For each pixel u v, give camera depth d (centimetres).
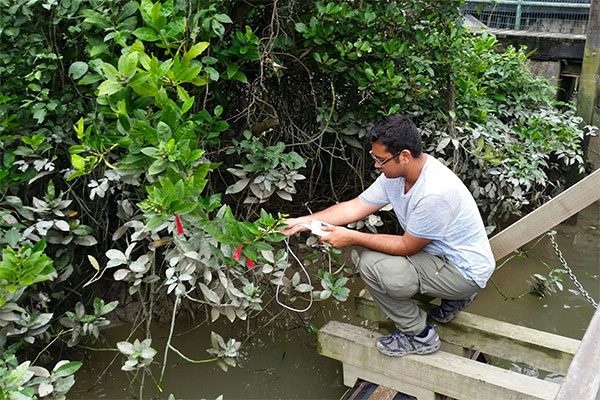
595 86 539
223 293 297
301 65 363
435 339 293
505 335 296
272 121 349
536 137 457
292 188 324
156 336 377
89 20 261
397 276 278
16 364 267
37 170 303
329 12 313
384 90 341
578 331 400
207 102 358
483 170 428
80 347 354
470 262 279
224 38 337
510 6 686
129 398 333
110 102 259
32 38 286
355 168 407
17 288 249
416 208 269
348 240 284
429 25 370
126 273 296
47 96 299
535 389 262
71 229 311
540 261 486
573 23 659
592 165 617
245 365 364
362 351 302
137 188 323
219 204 256
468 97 443
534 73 623
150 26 255
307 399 342
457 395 279
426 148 411
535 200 496
